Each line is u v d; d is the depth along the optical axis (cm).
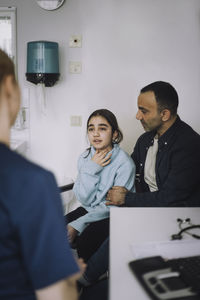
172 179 172
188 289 76
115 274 85
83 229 173
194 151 171
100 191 184
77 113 270
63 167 280
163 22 252
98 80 263
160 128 181
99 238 169
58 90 267
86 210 191
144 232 111
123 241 104
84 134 272
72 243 172
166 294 74
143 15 253
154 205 172
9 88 60
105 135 182
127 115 266
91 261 146
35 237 53
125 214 126
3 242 54
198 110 262
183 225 117
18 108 64
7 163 55
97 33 257
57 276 54
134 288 79
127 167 182
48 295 55
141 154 200
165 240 105
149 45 256
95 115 184
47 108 270
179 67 257
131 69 260
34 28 259
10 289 57
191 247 101
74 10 255
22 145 260
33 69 243
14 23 258
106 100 266
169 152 177
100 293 119
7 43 264
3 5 256
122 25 255
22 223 52
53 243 54
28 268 54
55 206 56
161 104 173
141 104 179
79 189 184
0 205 52
